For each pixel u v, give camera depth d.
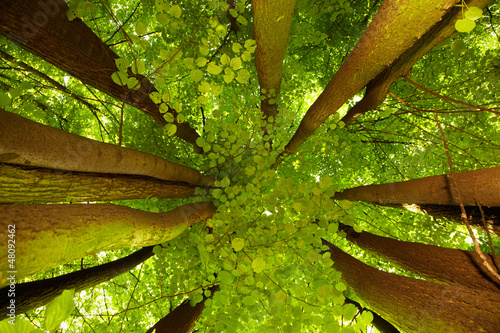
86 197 2.08
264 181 2.94
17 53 3.22
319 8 4.40
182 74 4.21
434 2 1.64
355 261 2.92
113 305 5.03
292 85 4.70
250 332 2.79
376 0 4.86
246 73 1.95
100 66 2.58
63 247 1.00
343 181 5.79
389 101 4.86
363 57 2.36
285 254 2.80
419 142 4.81
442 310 1.77
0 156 1.25
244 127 4.91
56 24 2.08
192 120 4.55
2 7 1.76
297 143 4.57
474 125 3.91
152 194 2.93
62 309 0.65
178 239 2.84
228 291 2.50
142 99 3.20
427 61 4.60
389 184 3.31
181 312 3.23
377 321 4.18
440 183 2.43
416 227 4.64
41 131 1.36
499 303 1.63
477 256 2.17
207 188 4.27
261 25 2.60
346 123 4.46
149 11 3.95
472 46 5.05
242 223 3.05
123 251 5.10
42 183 1.64
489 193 1.93
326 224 2.45
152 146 4.44
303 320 1.93
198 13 3.83
